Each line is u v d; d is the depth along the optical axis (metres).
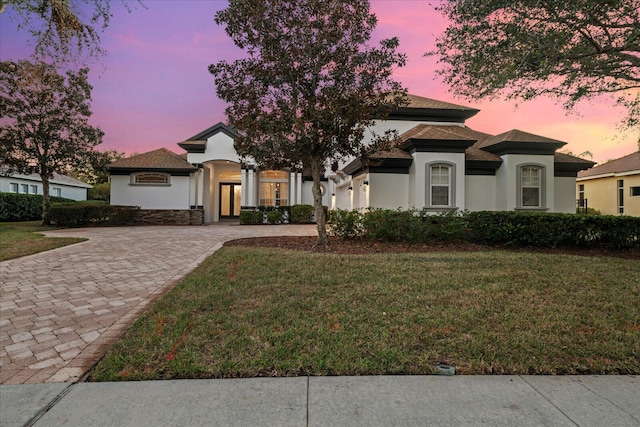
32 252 8.29
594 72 6.77
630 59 6.48
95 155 17.03
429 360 2.93
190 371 2.72
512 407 2.30
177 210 18.42
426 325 3.60
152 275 6.11
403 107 14.63
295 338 3.29
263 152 8.10
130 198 18.39
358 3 7.80
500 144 11.92
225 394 2.43
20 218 20.58
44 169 15.75
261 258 6.87
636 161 17.98
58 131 16.05
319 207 8.60
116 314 4.15
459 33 7.00
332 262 6.44
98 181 34.69
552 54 6.23
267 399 2.37
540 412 2.25
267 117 7.63
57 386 2.55
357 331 3.45
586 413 2.24
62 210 15.34
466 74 7.47
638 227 8.47
